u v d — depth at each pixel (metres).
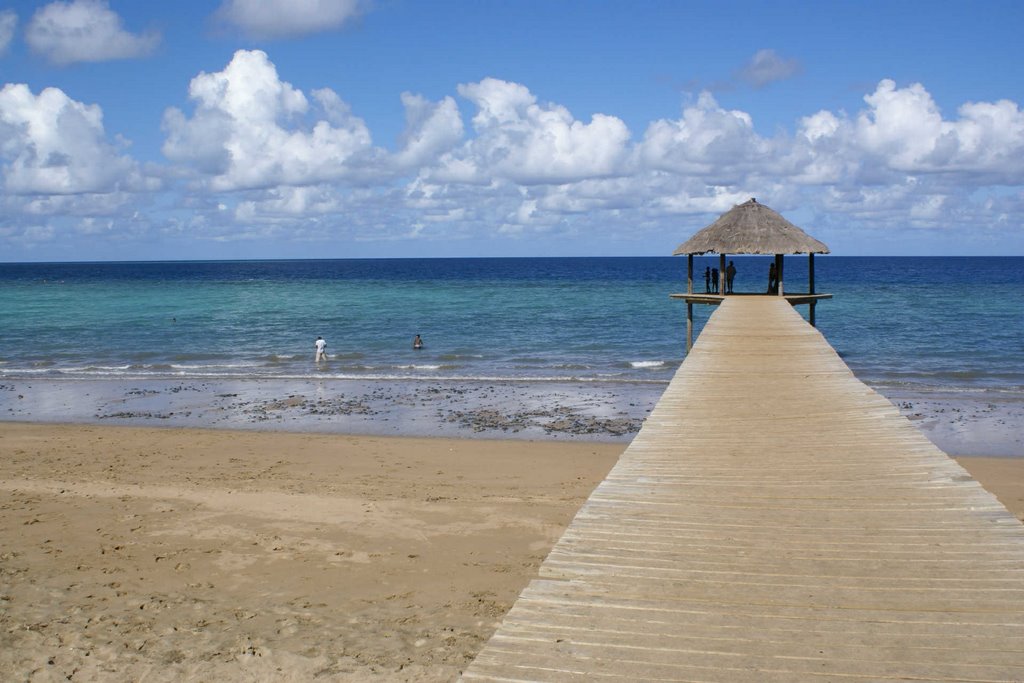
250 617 7.94
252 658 7.04
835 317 43.59
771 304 22.86
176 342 34.97
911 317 43.31
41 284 95.31
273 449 15.73
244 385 23.86
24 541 10.07
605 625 3.99
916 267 144.75
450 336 36.16
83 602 8.26
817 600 4.23
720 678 3.46
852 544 5.04
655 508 5.83
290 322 43.38
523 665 3.60
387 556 9.70
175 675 6.73
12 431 17.62
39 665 6.88
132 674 6.75
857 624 3.96
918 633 3.85
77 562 9.39
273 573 9.14
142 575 9.04
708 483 6.46
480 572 9.20
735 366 12.47
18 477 13.38
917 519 5.49
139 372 26.56
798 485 6.35
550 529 10.66
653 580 4.54
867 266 151.50
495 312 48.62
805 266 159.00
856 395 10.07
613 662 3.61
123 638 7.43
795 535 5.23
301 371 26.56
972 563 4.69
